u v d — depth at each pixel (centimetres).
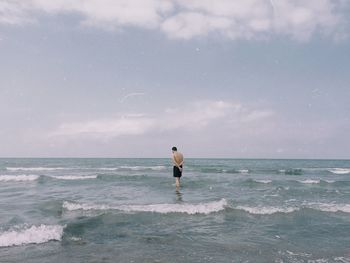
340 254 557
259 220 824
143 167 4319
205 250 570
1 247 575
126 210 908
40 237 635
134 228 730
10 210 933
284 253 559
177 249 575
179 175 1570
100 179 2192
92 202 1115
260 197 1266
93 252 551
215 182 1964
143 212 889
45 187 1683
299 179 2459
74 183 1923
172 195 1324
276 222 805
